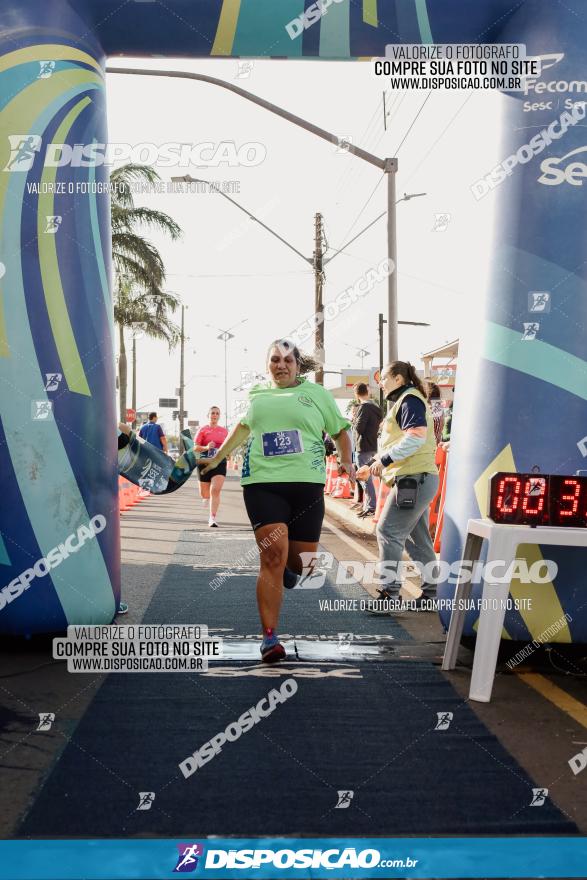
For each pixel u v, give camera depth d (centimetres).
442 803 304
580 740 369
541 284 490
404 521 627
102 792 311
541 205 491
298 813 295
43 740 363
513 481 435
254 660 492
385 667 482
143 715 396
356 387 1318
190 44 546
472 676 427
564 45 492
